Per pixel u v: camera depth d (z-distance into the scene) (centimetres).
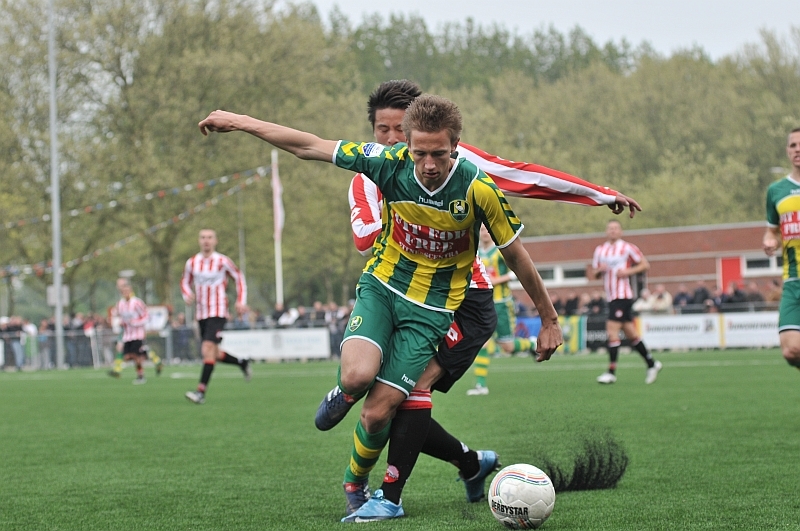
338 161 680
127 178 5656
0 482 933
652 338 3947
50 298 4525
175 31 5550
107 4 5475
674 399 1636
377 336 687
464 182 663
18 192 5584
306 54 5872
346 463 1013
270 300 9369
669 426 1238
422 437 711
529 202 7788
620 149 8644
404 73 12375
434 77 12219
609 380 2048
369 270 714
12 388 2622
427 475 927
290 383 2520
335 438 1240
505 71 11056
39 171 5625
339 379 688
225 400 1958
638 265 2053
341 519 707
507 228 670
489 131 8369
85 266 7081
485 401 1675
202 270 1930
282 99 5997
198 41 5641
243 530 677
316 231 7338
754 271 6056
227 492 847
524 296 5750
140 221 5647
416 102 633
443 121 622
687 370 2534
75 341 4475
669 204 7644
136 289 8500
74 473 985
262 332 4009
